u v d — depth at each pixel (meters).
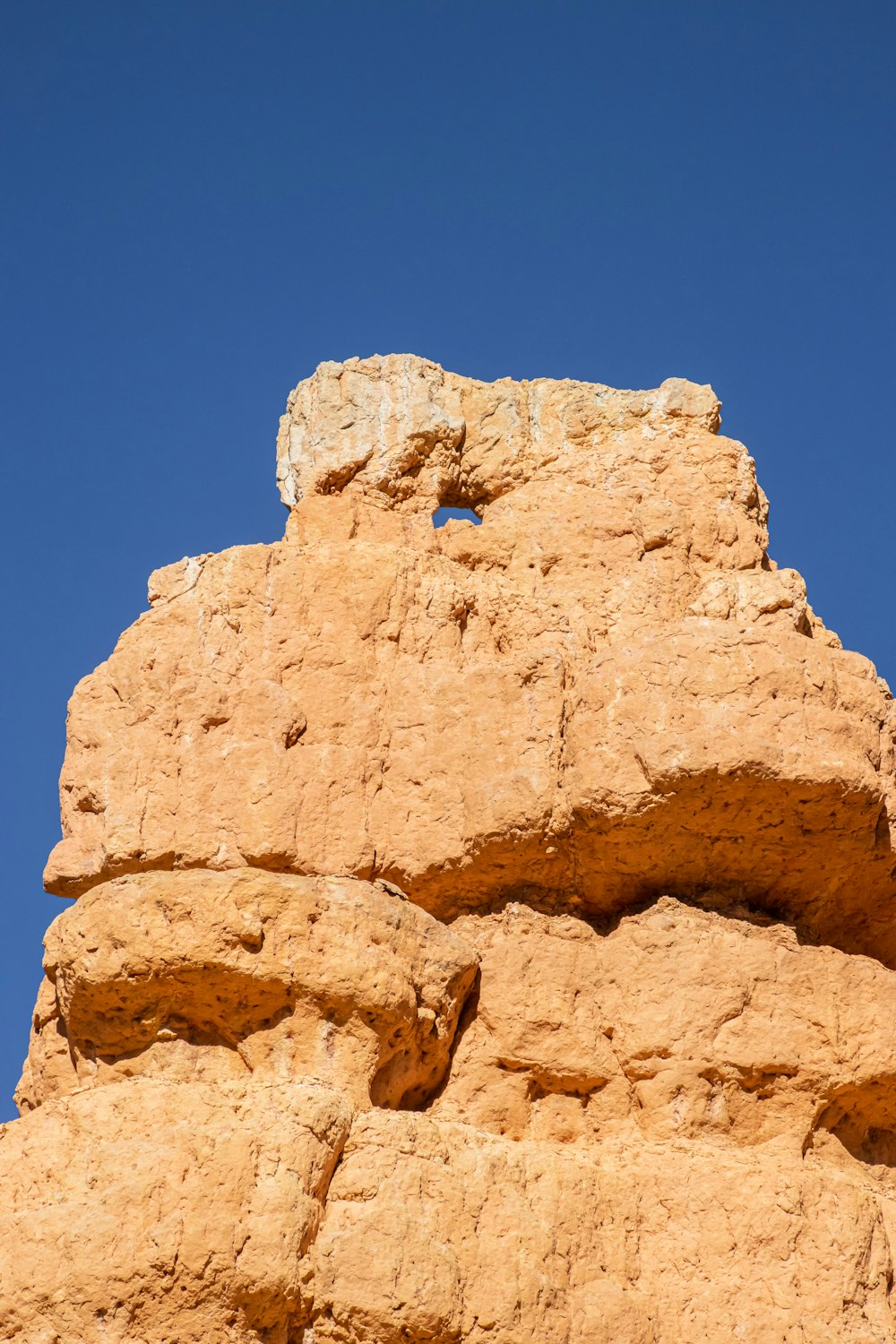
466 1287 16.48
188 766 18.98
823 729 18.61
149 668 19.36
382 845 19.23
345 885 17.92
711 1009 18.25
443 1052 18.30
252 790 18.92
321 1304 16.09
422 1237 16.42
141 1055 17.72
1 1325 15.87
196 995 17.64
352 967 17.58
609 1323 16.77
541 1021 18.38
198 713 19.17
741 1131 18.12
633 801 18.47
